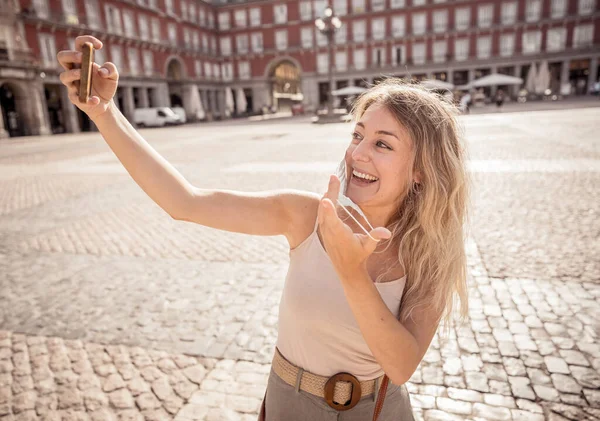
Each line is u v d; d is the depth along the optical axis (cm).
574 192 643
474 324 303
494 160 927
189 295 377
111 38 3525
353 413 110
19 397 245
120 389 249
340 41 4569
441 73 4481
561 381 240
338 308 102
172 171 112
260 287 388
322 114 2762
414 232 107
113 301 370
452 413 220
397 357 88
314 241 107
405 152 102
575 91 4256
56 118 3256
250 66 5031
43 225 620
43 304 368
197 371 265
